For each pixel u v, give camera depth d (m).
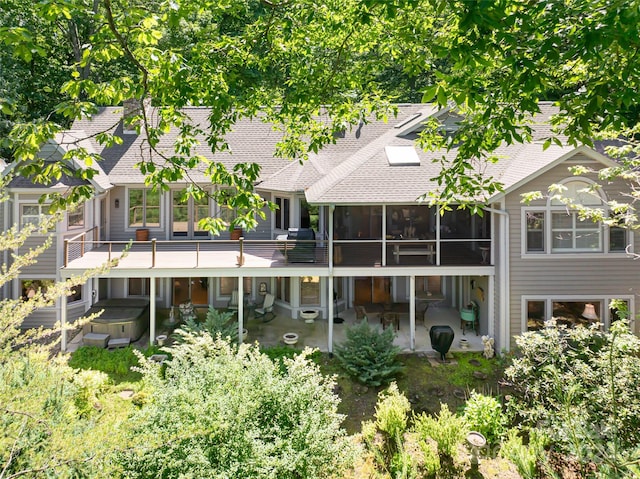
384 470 9.73
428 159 17.11
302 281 19.05
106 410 7.31
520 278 15.43
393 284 19.83
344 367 14.42
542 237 15.43
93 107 6.70
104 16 5.88
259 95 10.58
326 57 11.66
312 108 10.14
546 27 4.95
